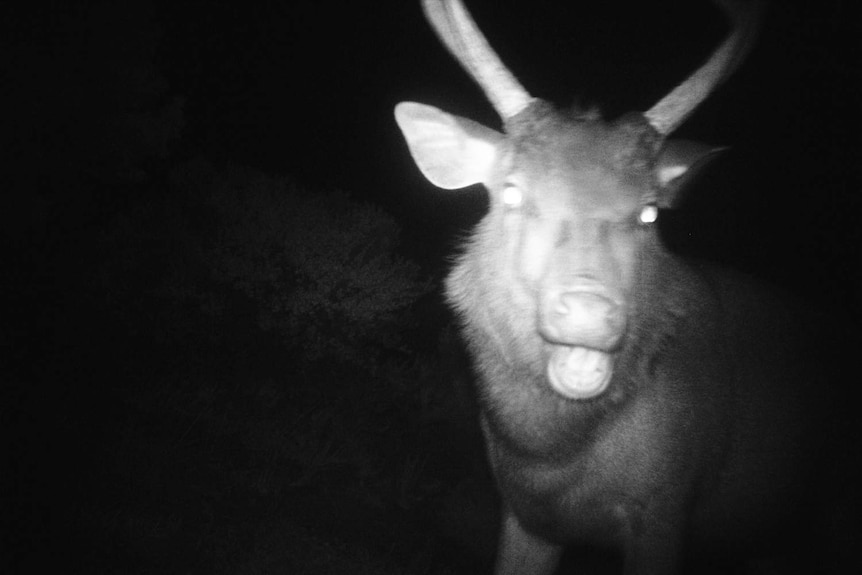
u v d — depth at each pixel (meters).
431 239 3.13
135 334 1.85
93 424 1.56
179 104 1.87
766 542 1.28
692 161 1.08
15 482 1.35
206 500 1.47
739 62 1.06
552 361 0.93
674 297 1.08
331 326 2.00
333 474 1.70
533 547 1.13
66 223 1.95
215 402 1.75
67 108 1.75
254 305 2.00
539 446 1.03
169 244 1.97
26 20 1.73
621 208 0.93
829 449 1.28
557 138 0.96
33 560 1.22
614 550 1.12
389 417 1.93
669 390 1.06
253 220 2.02
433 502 1.74
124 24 1.82
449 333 1.99
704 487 1.14
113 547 1.29
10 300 1.80
